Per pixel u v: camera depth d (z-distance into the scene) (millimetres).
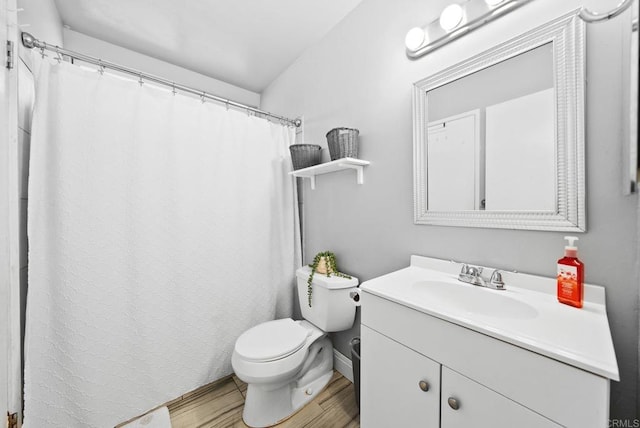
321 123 1808
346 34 1589
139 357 1353
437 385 746
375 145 1429
